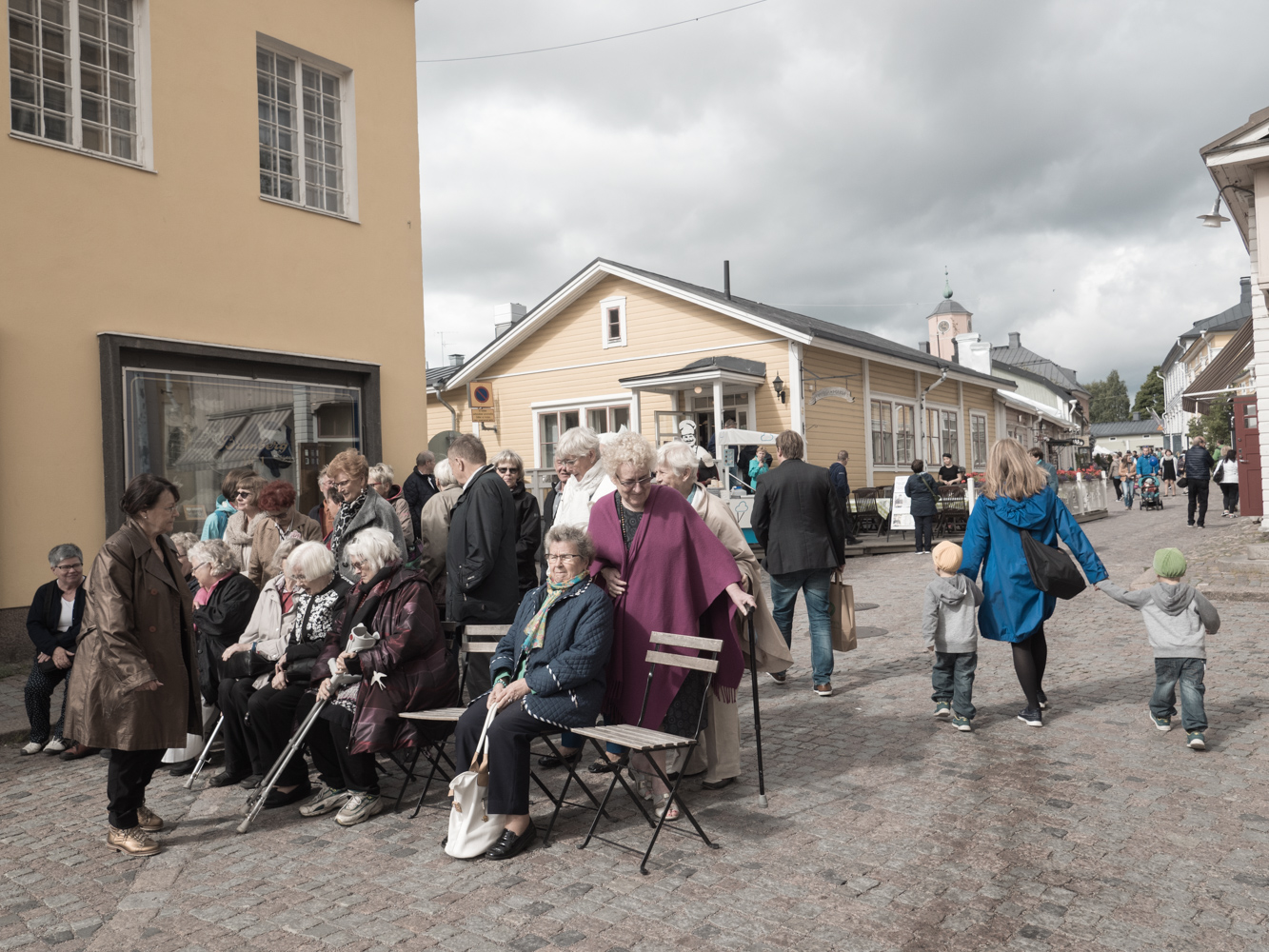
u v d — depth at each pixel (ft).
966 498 60.18
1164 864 11.66
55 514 26.61
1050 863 11.82
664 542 14.34
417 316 38.01
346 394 35.35
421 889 11.89
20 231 26.07
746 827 13.47
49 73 26.99
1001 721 18.45
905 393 78.43
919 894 11.11
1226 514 62.44
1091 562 17.72
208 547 17.60
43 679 19.24
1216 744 16.22
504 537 17.97
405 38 38.11
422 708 14.88
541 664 13.48
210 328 30.66
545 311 73.05
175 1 29.96
